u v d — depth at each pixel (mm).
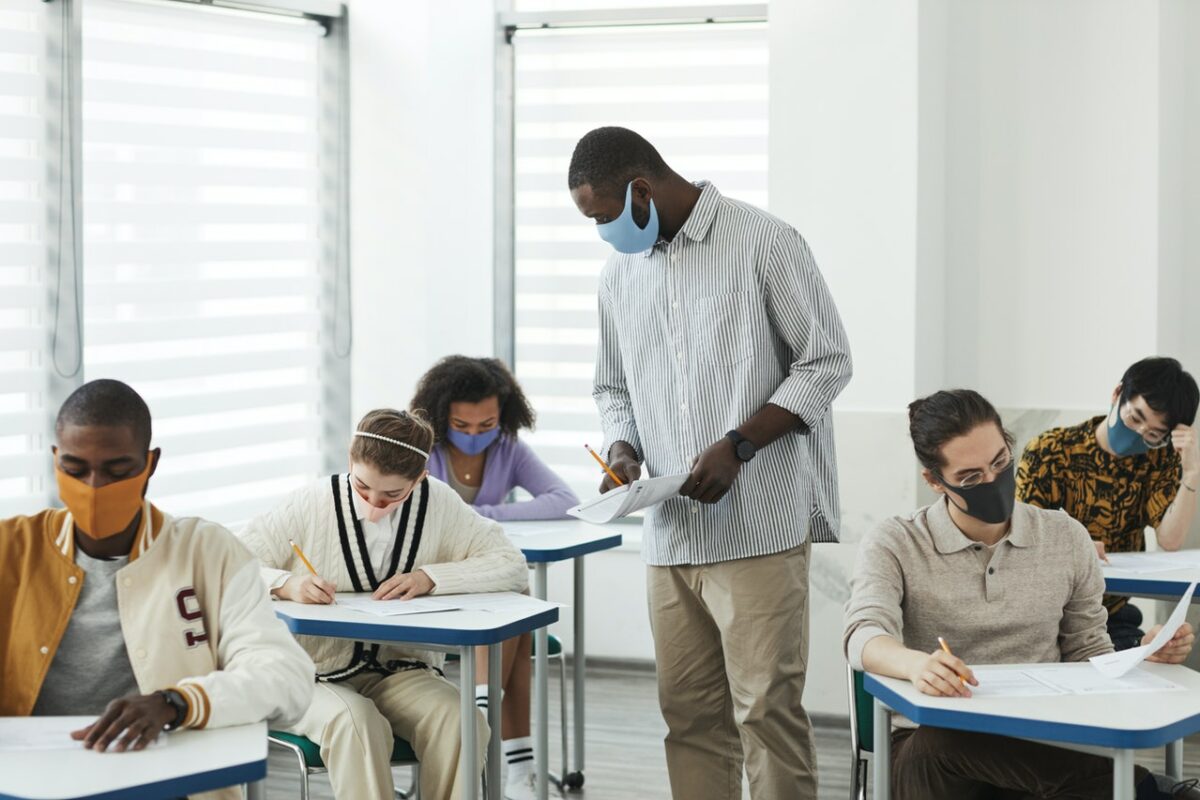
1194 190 4457
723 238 2838
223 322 4633
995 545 2551
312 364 4957
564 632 5184
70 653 2072
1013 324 4504
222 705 1954
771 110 4398
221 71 4605
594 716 4586
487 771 2861
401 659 2984
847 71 4309
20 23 4043
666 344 2930
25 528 2088
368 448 2877
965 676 2180
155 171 4430
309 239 4898
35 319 4117
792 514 2850
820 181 4359
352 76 4906
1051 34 4406
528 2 5121
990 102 4484
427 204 4859
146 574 2086
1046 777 2305
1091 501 3479
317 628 2656
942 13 4453
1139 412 3305
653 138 5027
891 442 4316
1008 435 2488
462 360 3920
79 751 1844
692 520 2873
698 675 3006
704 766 3039
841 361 2826
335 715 2709
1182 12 4410
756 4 4859
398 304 4910
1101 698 2141
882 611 2455
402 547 2988
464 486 4000
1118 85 4344
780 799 2838
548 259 5180
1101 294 4398
